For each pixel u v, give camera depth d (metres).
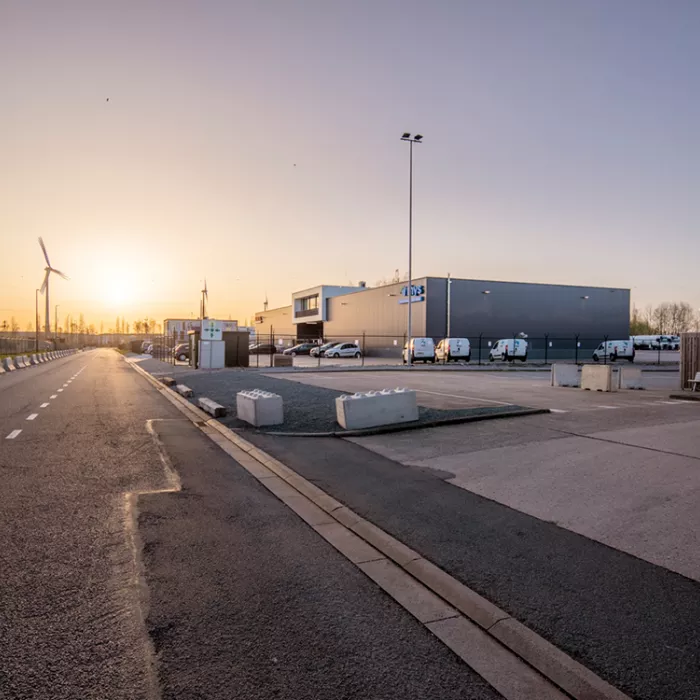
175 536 4.71
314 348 54.84
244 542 4.59
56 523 4.98
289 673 2.74
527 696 2.60
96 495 5.90
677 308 111.50
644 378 25.02
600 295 52.66
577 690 2.62
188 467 7.34
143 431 10.18
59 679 2.67
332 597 3.60
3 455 7.84
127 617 3.28
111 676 2.70
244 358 34.25
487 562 4.10
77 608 3.38
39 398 15.80
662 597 3.52
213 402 12.86
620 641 3.01
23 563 4.07
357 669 2.79
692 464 7.02
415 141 33.09
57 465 7.27
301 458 7.76
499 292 48.19
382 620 3.31
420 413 11.04
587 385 17.92
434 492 6.01
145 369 32.22
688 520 4.97
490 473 6.76
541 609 3.37
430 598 3.61
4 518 5.10
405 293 48.62
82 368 34.97
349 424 9.74
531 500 5.65
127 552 4.31
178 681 2.66
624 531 4.73
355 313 58.16
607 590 3.63
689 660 2.82
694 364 17.20
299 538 4.72
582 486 6.10
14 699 2.51
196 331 33.09
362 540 4.68
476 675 2.77
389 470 7.03
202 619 3.27
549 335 50.25
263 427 10.19
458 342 40.38
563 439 8.75
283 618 3.31
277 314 86.94
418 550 4.35
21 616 3.28
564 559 4.15
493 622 3.21
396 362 43.34
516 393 16.47
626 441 8.52
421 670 2.79
